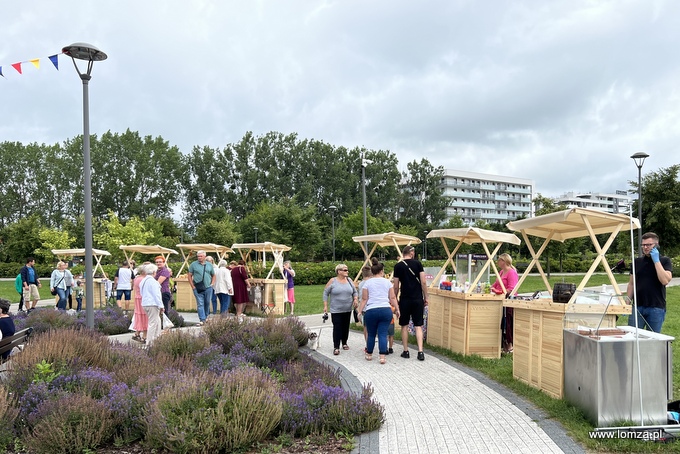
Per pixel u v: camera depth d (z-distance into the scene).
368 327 8.54
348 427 4.99
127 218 75.62
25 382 5.58
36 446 4.39
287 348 8.27
